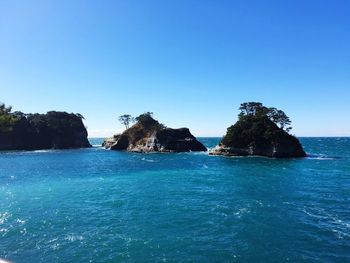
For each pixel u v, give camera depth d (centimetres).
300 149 11456
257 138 11738
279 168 7869
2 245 2402
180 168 7931
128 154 13838
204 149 15438
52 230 2748
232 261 2138
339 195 4331
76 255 2219
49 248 2342
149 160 10388
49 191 4631
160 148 14812
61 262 2112
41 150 17800
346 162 9438
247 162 9525
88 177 6253
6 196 4234
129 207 3588
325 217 3184
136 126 17650
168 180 5841
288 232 2717
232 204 3744
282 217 3173
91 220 3055
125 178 6125
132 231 2723
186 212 3359
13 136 18112
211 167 8156
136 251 2291
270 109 12600
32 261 2128
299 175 6519
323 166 8319
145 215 3244
